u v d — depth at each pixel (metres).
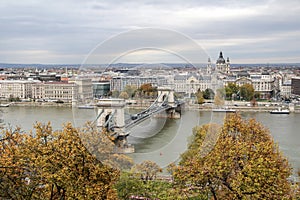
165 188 20.23
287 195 20.75
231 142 21.22
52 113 105.19
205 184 19.78
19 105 141.00
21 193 19.33
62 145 16.34
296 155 55.25
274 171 19.69
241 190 19.42
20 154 19.50
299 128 86.75
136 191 18.75
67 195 17.39
